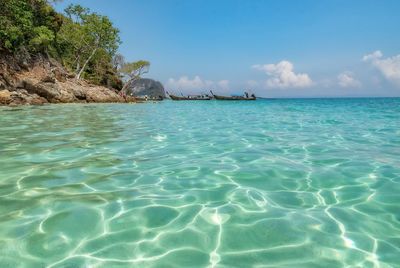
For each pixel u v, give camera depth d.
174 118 10.89
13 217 2.03
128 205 2.27
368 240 1.76
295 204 2.33
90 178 2.95
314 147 4.80
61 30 31.97
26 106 16.69
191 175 3.10
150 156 4.00
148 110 17.14
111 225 1.93
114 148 4.53
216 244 1.71
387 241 1.76
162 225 1.95
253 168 3.40
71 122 8.40
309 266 1.50
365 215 2.12
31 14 22.52
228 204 2.32
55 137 5.52
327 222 2.01
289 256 1.59
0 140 5.11
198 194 2.53
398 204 2.33
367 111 16.36
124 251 1.63
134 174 3.11
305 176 3.10
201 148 4.64
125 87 42.09
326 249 1.66
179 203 2.33
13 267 1.46
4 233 1.80
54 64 25.92
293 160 3.84
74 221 1.98
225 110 18.17
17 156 3.88
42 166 3.38
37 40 22.33
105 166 3.42
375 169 3.39
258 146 4.87
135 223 1.97
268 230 1.88
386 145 5.03
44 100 20.88
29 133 5.99
